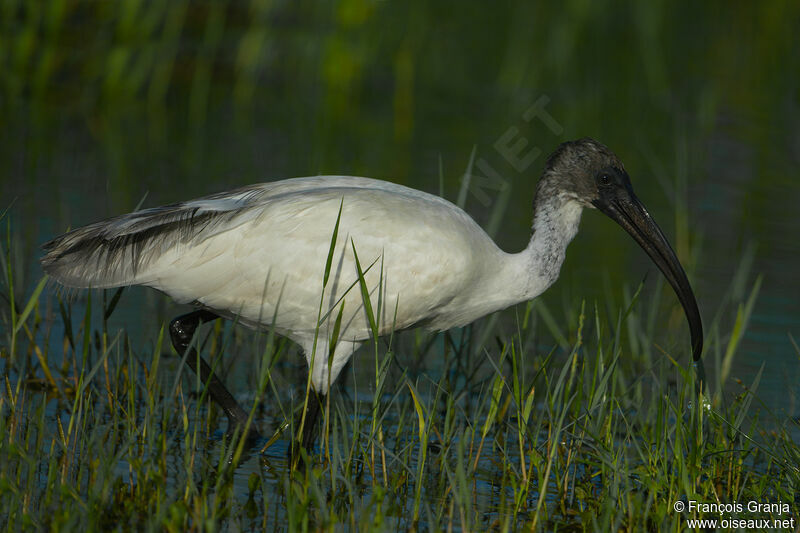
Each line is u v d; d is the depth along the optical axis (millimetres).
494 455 10078
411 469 9516
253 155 19125
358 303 9711
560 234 10727
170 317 12570
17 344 11445
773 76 27156
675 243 16094
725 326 13312
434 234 9805
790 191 18984
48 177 16984
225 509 8500
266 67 24953
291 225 9516
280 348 8953
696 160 20391
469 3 31734
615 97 24719
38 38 23047
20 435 9406
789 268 15414
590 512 8898
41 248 9664
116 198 16172
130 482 8727
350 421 10516
